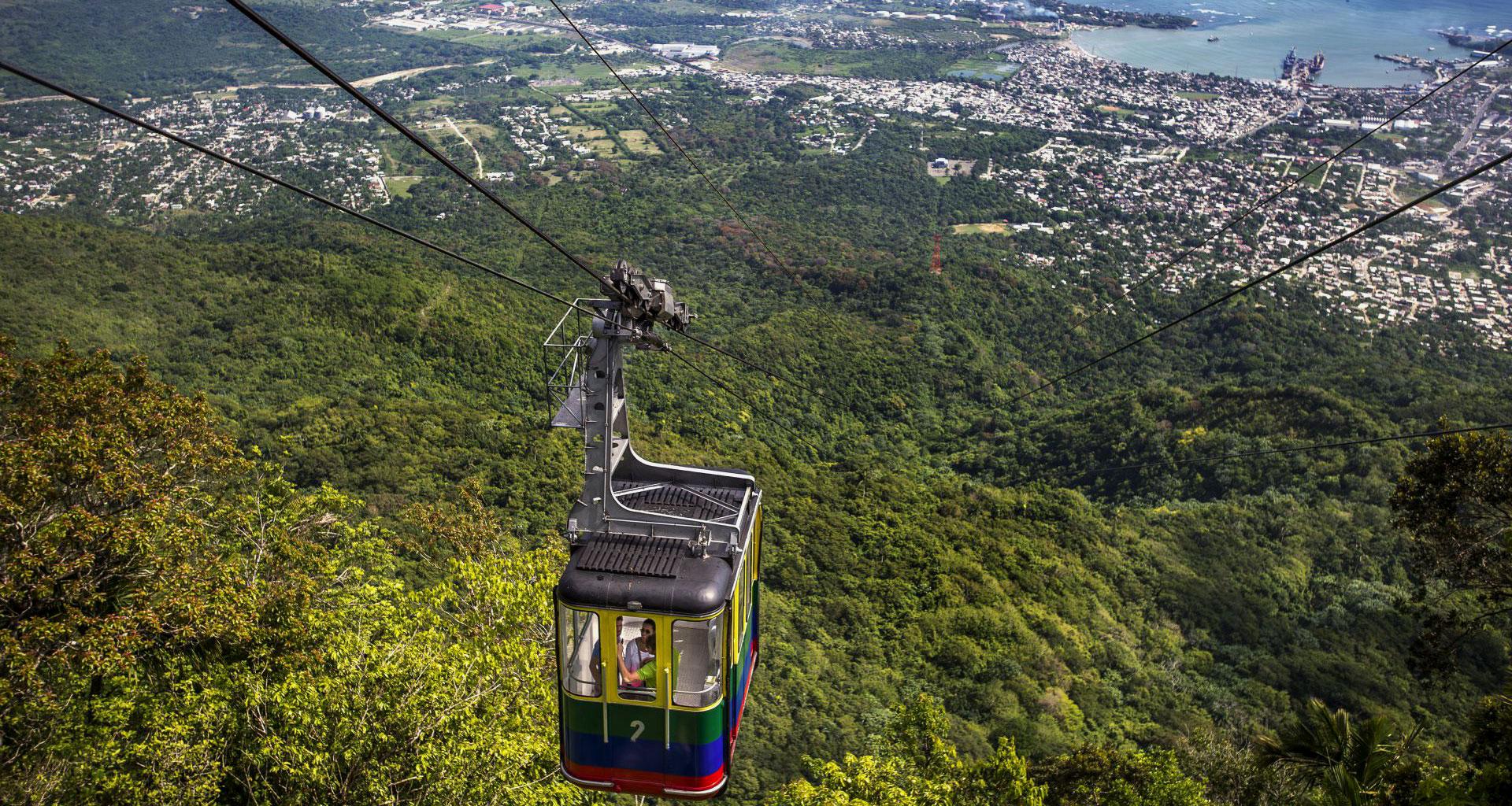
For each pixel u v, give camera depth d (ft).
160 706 53.42
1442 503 62.39
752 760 107.34
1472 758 61.16
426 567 106.83
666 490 31.60
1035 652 142.61
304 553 67.41
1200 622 165.27
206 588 56.49
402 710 55.26
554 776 60.59
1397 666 148.46
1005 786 68.18
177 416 63.00
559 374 29.32
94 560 52.54
